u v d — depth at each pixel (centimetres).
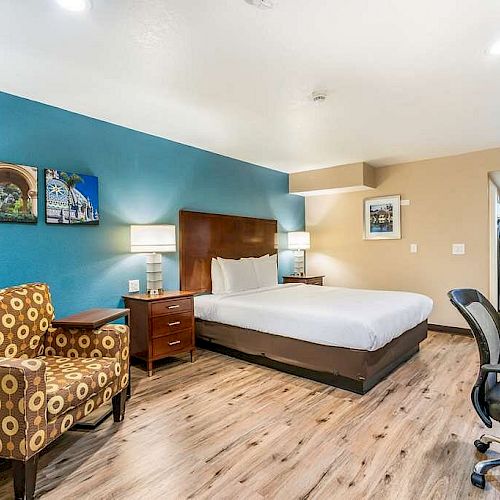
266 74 240
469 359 358
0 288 265
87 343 239
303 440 212
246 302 355
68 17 177
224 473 182
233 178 477
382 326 279
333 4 169
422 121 335
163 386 296
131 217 359
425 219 487
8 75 241
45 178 291
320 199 596
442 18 181
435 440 210
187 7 170
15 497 163
